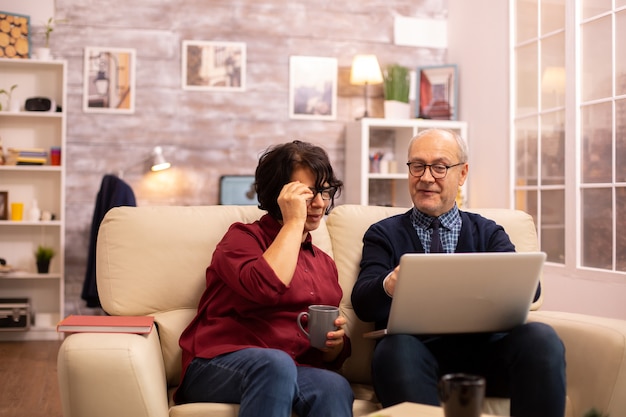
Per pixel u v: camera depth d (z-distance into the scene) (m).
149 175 5.71
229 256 2.13
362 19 6.08
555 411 1.95
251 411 1.84
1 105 5.41
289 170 2.21
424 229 2.47
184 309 2.32
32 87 5.53
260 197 2.26
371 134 6.09
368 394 2.28
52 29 5.52
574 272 4.39
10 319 5.27
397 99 5.93
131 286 2.27
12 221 5.26
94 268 4.95
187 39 5.79
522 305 2.12
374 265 2.35
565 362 2.02
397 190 6.05
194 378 2.07
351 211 2.59
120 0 5.68
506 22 5.23
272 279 2.04
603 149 4.21
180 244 2.34
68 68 5.61
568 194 4.46
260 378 1.87
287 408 1.85
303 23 5.98
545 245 4.76
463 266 1.96
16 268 5.51
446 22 6.20
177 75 5.77
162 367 2.12
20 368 4.40
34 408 3.53
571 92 4.46
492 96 5.43
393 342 2.04
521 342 2.04
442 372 2.23
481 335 2.28
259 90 5.90
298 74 5.96
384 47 6.11
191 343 2.16
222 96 5.84
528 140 4.98
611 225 4.12
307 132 5.99
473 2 5.71
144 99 5.71
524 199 5.03
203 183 5.80
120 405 1.84
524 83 5.04
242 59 5.86
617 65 4.11
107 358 1.84
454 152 2.46
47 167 5.32
